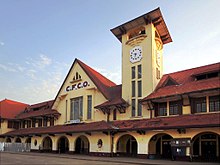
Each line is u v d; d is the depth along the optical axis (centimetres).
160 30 3556
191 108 2720
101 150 3200
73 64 4119
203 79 2877
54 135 3922
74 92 3991
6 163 2223
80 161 2530
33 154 3550
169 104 2936
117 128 3036
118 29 3622
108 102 3472
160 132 2731
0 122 4978
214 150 2608
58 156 3170
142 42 3409
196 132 2462
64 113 4097
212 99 2608
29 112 4975
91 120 3641
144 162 2388
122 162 2445
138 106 3241
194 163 2298
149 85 3195
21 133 4459
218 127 2302
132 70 3438
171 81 3162
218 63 3067
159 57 3503
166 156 2941
